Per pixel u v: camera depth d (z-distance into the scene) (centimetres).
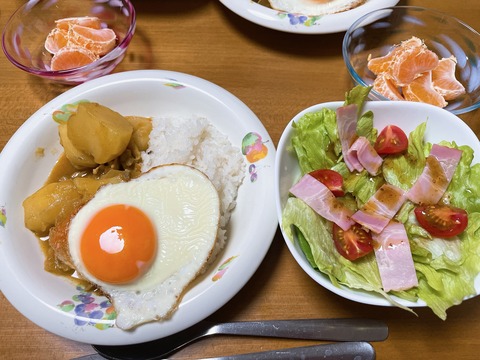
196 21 42
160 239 29
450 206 28
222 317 29
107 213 29
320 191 28
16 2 44
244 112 35
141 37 42
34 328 29
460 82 38
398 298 26
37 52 41
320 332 28
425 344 28
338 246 27
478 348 28
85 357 28
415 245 27
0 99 39
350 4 41
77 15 43
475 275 26
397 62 36
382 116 31
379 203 28
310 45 41
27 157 33
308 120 30
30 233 32
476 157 29
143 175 31
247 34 42
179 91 36
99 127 32
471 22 42
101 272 28
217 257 30
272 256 31
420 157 30
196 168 32
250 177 33
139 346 28
